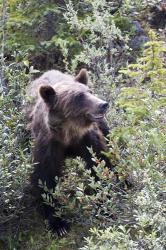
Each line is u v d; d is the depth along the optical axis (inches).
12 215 413.4
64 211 412.5
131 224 379.2
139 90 428.5
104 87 471.5
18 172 398.0
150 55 431.5
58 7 582.9
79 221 412.5
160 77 431.5
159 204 324.2
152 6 613.9
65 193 425.1
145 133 384.5
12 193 405.7
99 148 417.1
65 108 396.5
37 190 418.3
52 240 418.9
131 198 369.1
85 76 427.8
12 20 582.2
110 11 605.9
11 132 422.6
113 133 411.8
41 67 581.9
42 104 418.9
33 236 425.1
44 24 583.8
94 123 413.1
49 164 412.8
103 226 384.8
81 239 411.5
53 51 576.4
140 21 608.4
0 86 450.9
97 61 525.7
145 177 347.6
